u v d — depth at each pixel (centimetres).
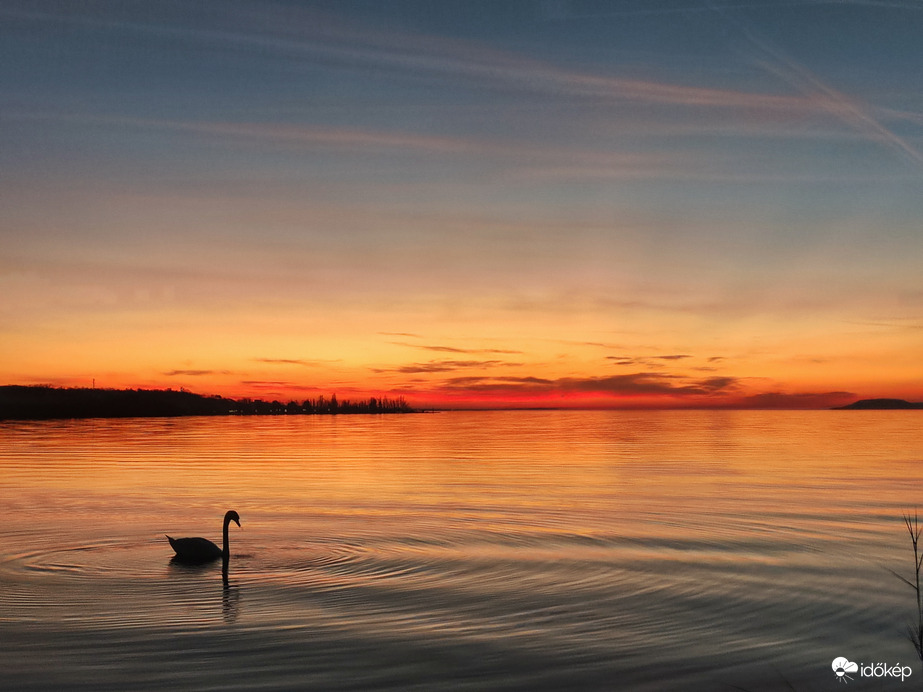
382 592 1430
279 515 2367
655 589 1441
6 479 3431
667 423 13138
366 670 1053
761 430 9456
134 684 1008
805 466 4012
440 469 3938
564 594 1412
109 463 4309
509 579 1523
